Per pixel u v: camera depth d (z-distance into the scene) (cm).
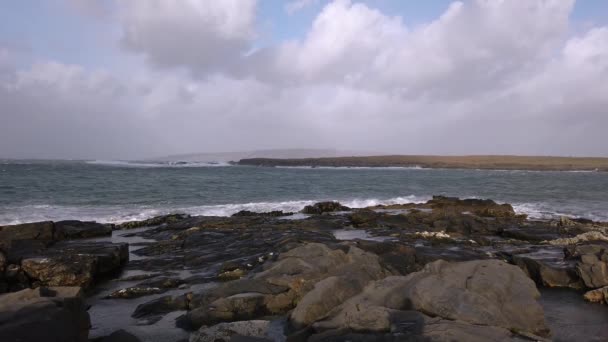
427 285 710
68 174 4888
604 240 1538
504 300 721
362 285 805
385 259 1080
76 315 600
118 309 862
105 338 654
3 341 499
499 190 4441
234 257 1273
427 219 2100
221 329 697
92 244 1289
